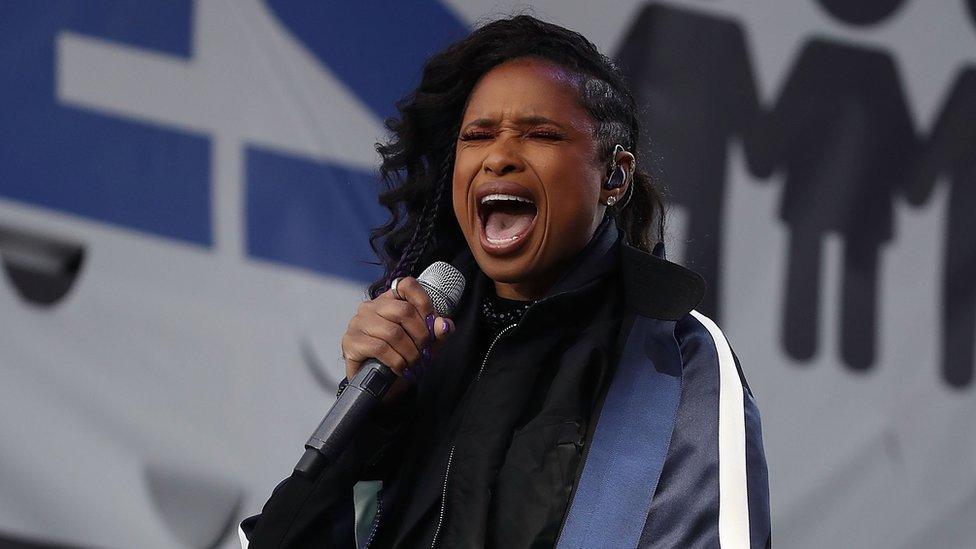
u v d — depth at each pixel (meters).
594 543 4.45
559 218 4.91
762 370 12.02
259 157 11.41
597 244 5.15
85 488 10.80
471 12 11.84
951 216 12.40
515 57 5.15
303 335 11.29
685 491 4.49
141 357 11.04
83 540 10.75
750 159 12.13
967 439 12.20
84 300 11.02
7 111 11.12
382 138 11.61
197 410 11.06
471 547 4.64
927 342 12.26
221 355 11.15
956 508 12.11
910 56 12.50
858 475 12.05
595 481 4.57
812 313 12.13
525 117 4.91
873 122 12.36
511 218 5.02
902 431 12.14
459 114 5.57
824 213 12.21
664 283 4.88
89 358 10.97
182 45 11.41
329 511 4.98
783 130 12.20
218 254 11.27
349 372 4.79
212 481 11.01
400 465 5.14
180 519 10.91
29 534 10.69
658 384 4.75
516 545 4.63
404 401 5.04
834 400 12.11
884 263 12.28
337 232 11.45
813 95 12.30
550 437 4.77
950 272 12.34
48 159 11.12
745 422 4.62
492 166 4.87
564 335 5.05
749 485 4.48
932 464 12.15
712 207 12.03
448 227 5.70
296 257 11.36
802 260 12.14
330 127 11.55
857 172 12.28
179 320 11.12
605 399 4.78
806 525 11.96
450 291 5.17
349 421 4.63
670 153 12.01
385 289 5.71
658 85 12.07
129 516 10.84
